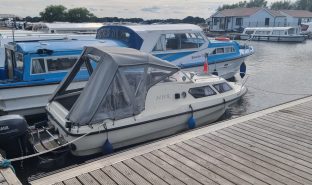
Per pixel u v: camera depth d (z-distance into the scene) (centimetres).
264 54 2653
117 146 623
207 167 465
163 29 1022
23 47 800
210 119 773
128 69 612
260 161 484
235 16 5681
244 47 1494
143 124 630
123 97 606
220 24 5997
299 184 421
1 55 1038
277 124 648
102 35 1119
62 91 706
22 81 793
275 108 765
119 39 1041
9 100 771
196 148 529
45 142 609
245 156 501
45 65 809
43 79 806
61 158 576
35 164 574
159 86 658
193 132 599
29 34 1384
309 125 643
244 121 665
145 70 635
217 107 769
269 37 4003
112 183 423
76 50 852
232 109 1059
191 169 460
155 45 1011
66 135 581
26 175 564
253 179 433
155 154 506
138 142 649
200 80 773
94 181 428
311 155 505
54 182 424
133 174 446
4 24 3400
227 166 469
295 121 667
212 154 507
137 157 496
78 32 2169
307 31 4875
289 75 1684
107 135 593
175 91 688
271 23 5616
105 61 612
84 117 573
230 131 606
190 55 1090
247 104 1130
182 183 424
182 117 696
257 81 1525
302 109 755
